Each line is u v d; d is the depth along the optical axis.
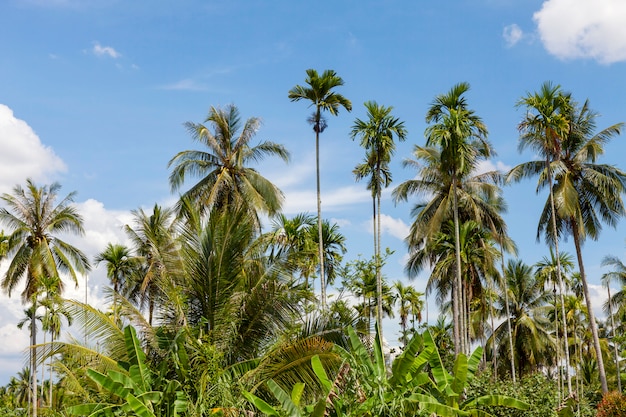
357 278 20.50
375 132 32.97
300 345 16.03
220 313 17.41
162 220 19.05
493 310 54.34
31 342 39.09
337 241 37.22
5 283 40.12
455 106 32.19
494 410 20.31
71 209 41.53
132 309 17.19
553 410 20.28
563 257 55.06
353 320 16.89
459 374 13.87
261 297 17.47
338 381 12.66
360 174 37.16
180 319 16.80
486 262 40.53
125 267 46.12
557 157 36.06
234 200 31.81
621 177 36.09
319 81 33.22
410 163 40.88
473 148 33.38
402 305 62.69
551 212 37.62
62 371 18.86
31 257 39.75
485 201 42.47
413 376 13.46
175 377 16.44
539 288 54.88
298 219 37.44
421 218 41.25
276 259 18.09
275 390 12.60
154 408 14.59
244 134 32.94
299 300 17.56
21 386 73.19
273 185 33.03
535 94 33.88
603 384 34.44
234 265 17.80
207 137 32.47
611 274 55.78
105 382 13.91
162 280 17.44
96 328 16.91
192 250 17.88
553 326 62.94
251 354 17.59
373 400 12.41
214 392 14.98
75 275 41.38
